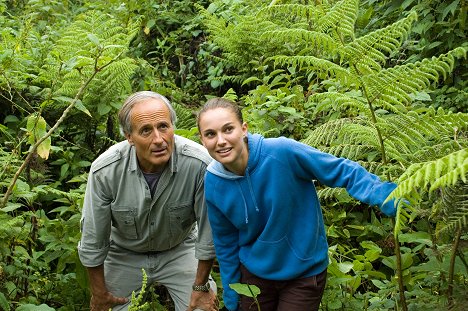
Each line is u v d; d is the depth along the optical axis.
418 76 2.31
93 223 2.78
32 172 3.47
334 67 2.37
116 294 3.02
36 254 3.04
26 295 3.02
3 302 2.50
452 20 4.30
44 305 2.50
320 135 2.71
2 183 2.91
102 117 4.20
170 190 2.73
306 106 4.12
